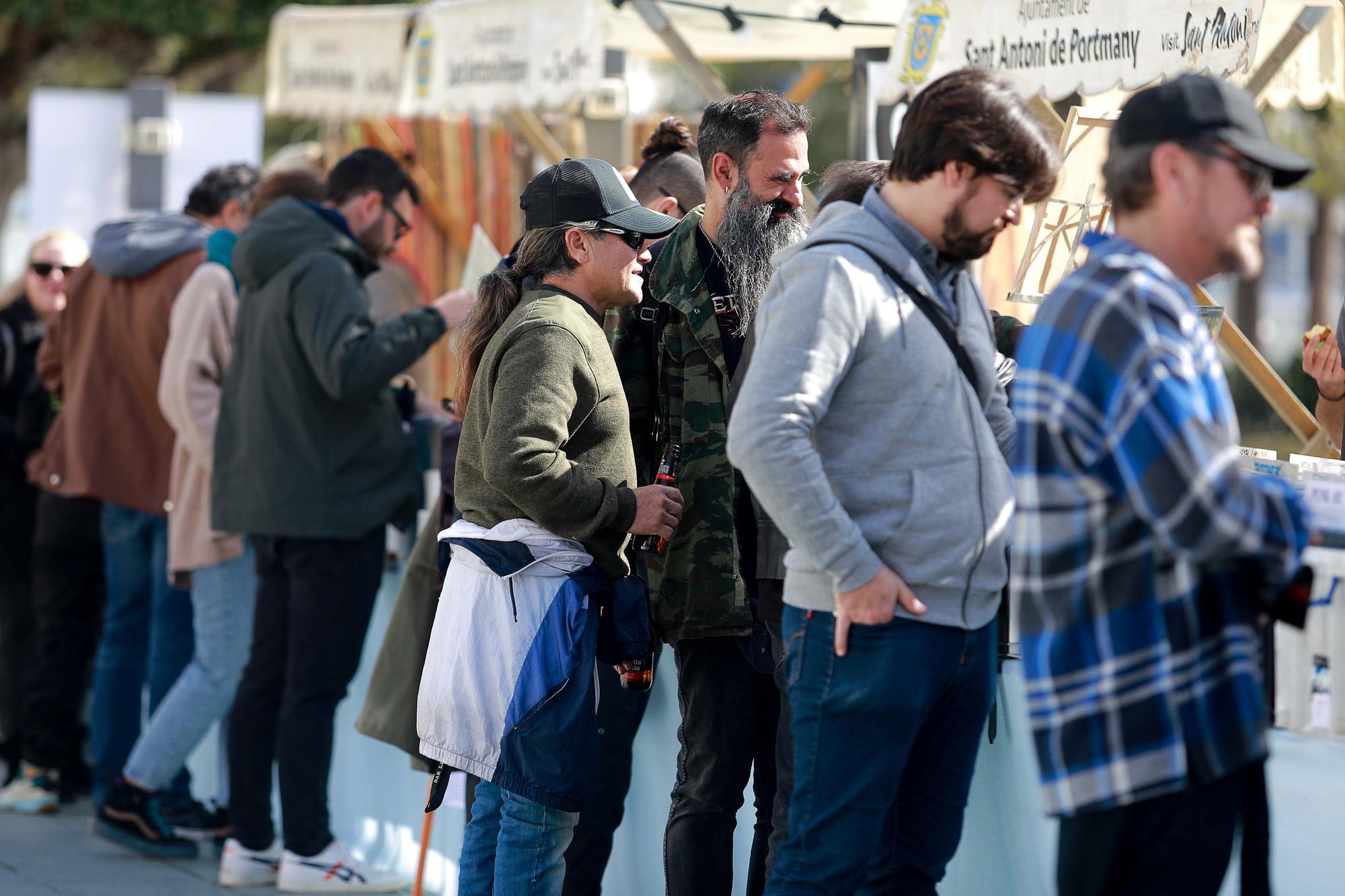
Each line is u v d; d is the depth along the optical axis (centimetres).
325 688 1059
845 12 1215
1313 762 621
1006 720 729
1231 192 496
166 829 1214
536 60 1158
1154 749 498
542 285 744
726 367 739
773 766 788
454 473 863
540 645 711
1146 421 479
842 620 577
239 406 1063
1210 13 731
